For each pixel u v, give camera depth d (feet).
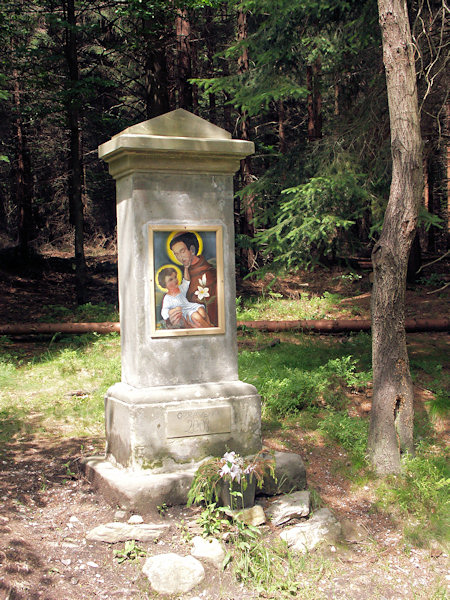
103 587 12.96
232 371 17.80
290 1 27.55
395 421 19.53
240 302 47.78
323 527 15.72
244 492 15.57
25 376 28.84
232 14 60.18
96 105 59.52
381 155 29.09
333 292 53.16
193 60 57.98
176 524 15.19
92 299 51.13
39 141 71.77
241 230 60.13
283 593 13.28
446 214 69.67
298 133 74.64
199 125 17.39
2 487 16.92
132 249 16.76
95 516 15.56
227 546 14.53
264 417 23.38
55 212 84.48
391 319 19.49
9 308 46.62
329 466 19.85
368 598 13.44
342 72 32.83
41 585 12.64
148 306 16.75
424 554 15.58
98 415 23.31
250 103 29.71
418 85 28.99
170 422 16.46
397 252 19.24
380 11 18.99
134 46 46.93
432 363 30.68
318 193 27.96
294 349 33.50
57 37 55.57
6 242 81.76
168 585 13.12
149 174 16.76
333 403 24.91
